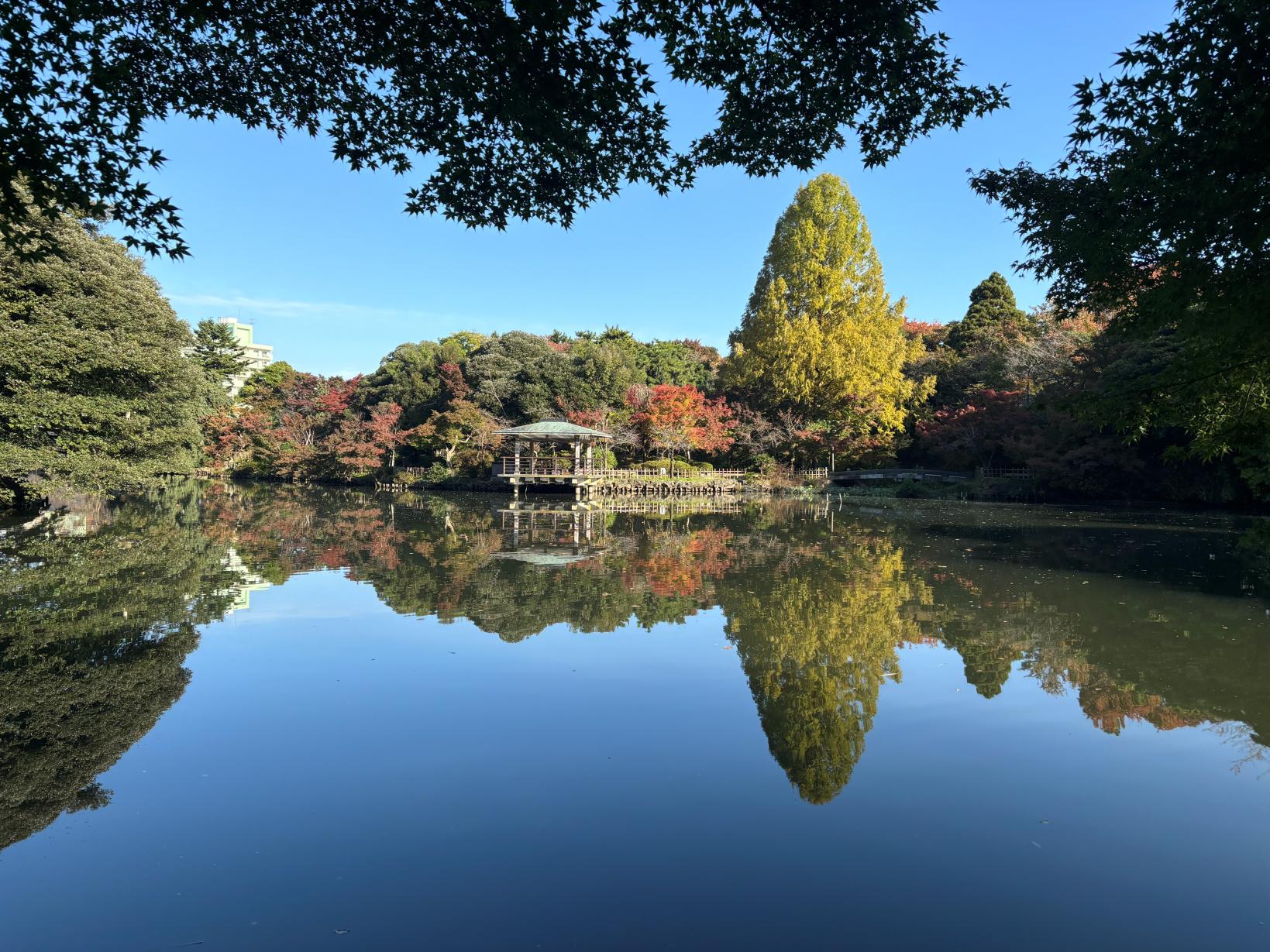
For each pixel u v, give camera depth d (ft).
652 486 109.29
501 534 59.72
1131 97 16.02
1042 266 22.94
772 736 17.25
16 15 13.38
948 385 128.98
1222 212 15.42
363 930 10.22
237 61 16.51
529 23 14.92
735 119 19.03
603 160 19.66
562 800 14.11
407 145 18.98
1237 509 77.87
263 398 164.04
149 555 44.32
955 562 42.80
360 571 40.27
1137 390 23.72
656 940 10.00
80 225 55.26
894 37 16.30
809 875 11.60
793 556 46.19
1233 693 20.01
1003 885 11.35
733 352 133.59
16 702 19.35
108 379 52.70
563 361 135.03
